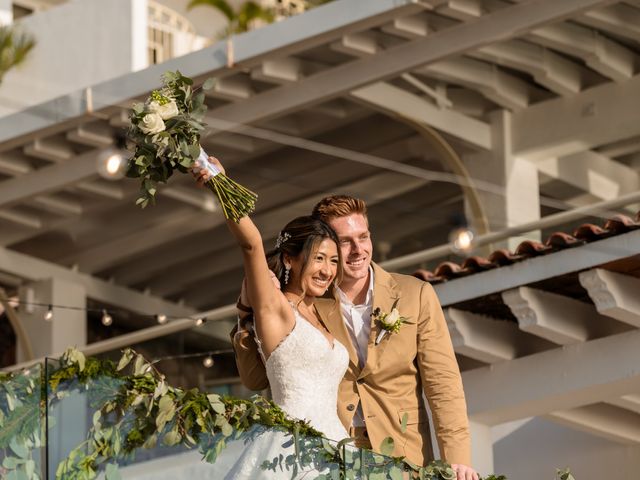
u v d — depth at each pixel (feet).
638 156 46.55
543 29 38.68
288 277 15.83
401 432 16.16
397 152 45.34
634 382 26.32
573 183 45.32
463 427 16.06
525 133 43.16
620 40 40.45
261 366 15.72
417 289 16.78
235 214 14.44
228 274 54.65
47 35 42.16
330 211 16.80
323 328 15.93
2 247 50.06
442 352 16.43
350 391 16.29
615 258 24.67
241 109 39.99
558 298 26.66
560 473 16.79
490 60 39.99
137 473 14.08
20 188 43.65
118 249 51.47
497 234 37.45
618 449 30.94
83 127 40.68
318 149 43.60
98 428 14.30
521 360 27.55
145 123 14.17
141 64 41.45
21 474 14.34
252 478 13.97
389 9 36.06
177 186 47.93
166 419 14.10
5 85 41.78
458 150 44.09
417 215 46.09
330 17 37.24
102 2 41.68
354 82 38.50
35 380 14.57
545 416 29.89
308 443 14.19
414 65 37.65
